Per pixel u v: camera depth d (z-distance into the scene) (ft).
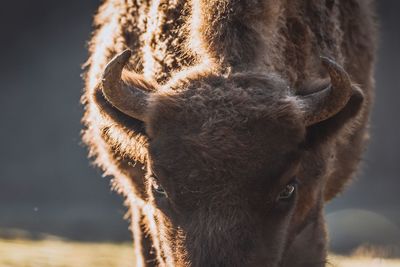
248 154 42.70
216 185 42.50
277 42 49.90
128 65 54.29
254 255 42.93
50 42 235.81
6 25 238.27
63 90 231.30
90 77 57.82
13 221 135.03
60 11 237.86
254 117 43.19
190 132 43.14
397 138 225.56
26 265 74.23
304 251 51.57
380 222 160.35
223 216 42.37
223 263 41.93
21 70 234.17
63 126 226.79
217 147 42.57
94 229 130.41
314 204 51.06
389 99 227.81
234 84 44.45
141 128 46.47
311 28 53.83
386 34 230.48
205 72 45.24
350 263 87.66
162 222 45.27
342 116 46.19
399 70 229.45
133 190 52.16
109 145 51.98
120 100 45.55
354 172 62.39
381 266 86.79
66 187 211.82
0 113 229.04
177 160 43.04
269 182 43.14
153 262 53.93
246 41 47.52
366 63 63.41
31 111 230.07
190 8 50.44
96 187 206.80
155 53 51.21
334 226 156.04
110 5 59.82
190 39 49.01
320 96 45.27
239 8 47.67
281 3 50.62
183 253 42.70
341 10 59.47
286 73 50.65
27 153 224.53
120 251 89.45
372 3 67.62
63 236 112.57
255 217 42.98
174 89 44.83
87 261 79.25
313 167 48.65
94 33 62.64
